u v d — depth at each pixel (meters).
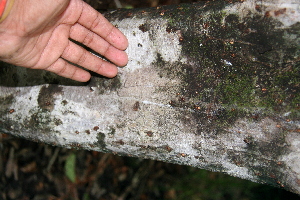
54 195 0.75
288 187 0.35
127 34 0.40
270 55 0.35
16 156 0.74
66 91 0.43
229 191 0.75
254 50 0.36
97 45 0.40
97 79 0.42
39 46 0.37
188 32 0.38
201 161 0.38
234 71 0.37
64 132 0.43
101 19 0.38
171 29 0.39
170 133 0.39
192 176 0.77
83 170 0.79
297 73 0.34
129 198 0.80
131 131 0.40
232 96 0.37
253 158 0.36
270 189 0.71
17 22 0.33
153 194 0.81
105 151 0.43
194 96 0.38
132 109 0.40
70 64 0.40
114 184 0.80
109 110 0.41
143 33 0.40
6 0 0.31
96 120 0.41
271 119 0.35
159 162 0.82
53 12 0.34
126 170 0.82
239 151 0.36
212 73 0.38
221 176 0.75
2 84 0.48
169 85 0.39
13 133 0.47
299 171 0.34
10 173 0.74
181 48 0.38
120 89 0.41
